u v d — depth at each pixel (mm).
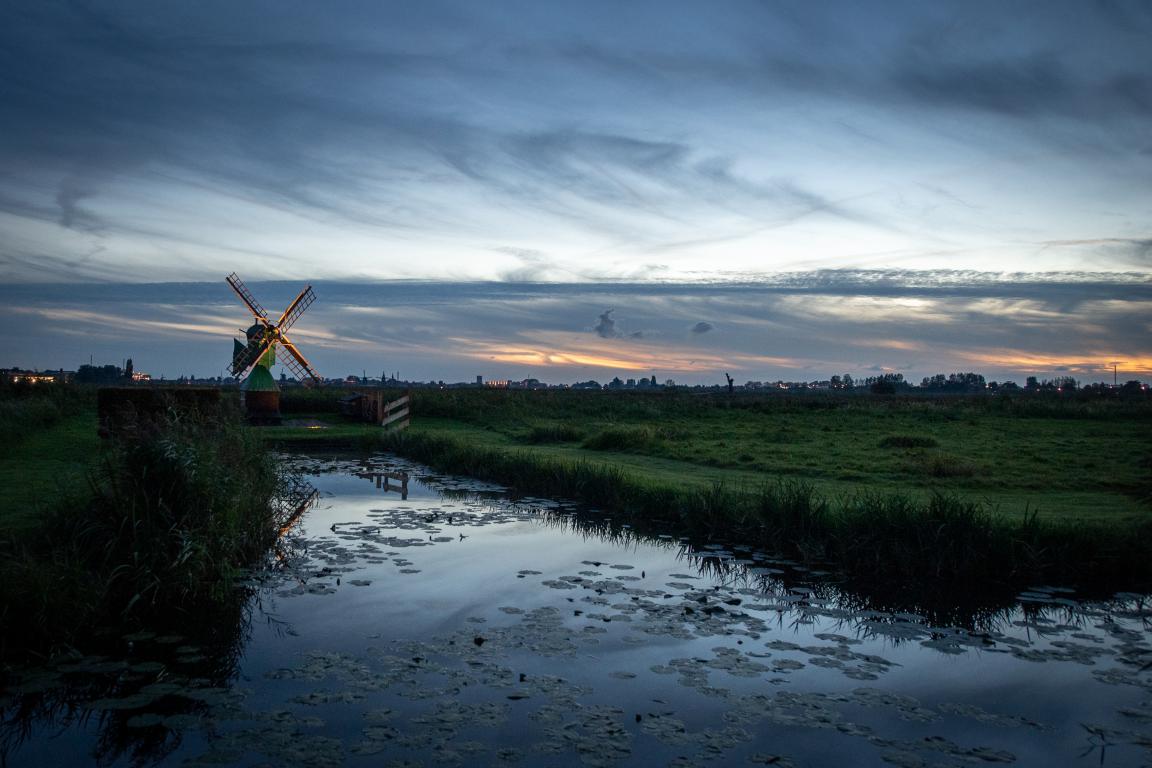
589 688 5957
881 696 5898
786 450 21594
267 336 31516
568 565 10125
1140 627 7902
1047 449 22172
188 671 6215
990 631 7715
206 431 12398
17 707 5578
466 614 7848
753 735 5184
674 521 13227
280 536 11734
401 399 30000
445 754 4801
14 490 11867
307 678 6039
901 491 14453
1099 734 5344
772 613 8125
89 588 7316
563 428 26000
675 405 40344
